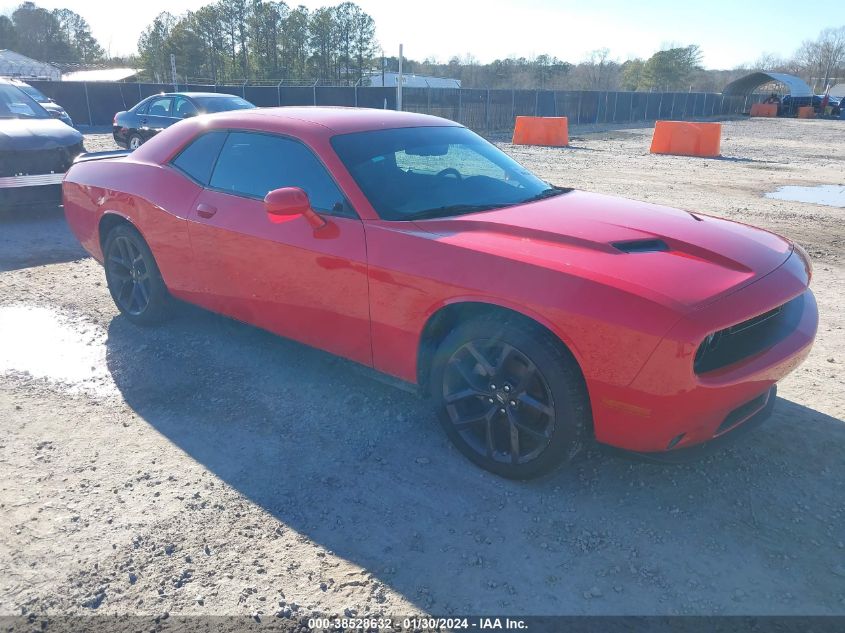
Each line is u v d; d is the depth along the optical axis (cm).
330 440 338
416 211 329
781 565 251
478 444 312
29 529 268
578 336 255
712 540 265
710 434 269
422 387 327
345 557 255
